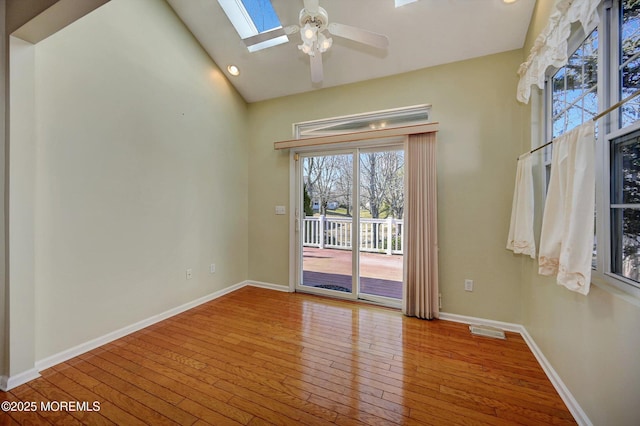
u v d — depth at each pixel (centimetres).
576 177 136
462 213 278
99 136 225
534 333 223
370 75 312
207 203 333
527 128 244
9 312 175
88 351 218
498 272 266
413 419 152
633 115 126
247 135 398
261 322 277
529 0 224
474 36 255
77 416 152
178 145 295
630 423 113
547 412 157
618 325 122
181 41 298
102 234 228
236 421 149
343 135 316
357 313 300
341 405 162
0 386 173
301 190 374
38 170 189
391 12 250
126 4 244
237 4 292
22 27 167
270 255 386
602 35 144
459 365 203
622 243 134
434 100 288
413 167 288
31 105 182
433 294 282
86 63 215
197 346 229
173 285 292
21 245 179
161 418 151
